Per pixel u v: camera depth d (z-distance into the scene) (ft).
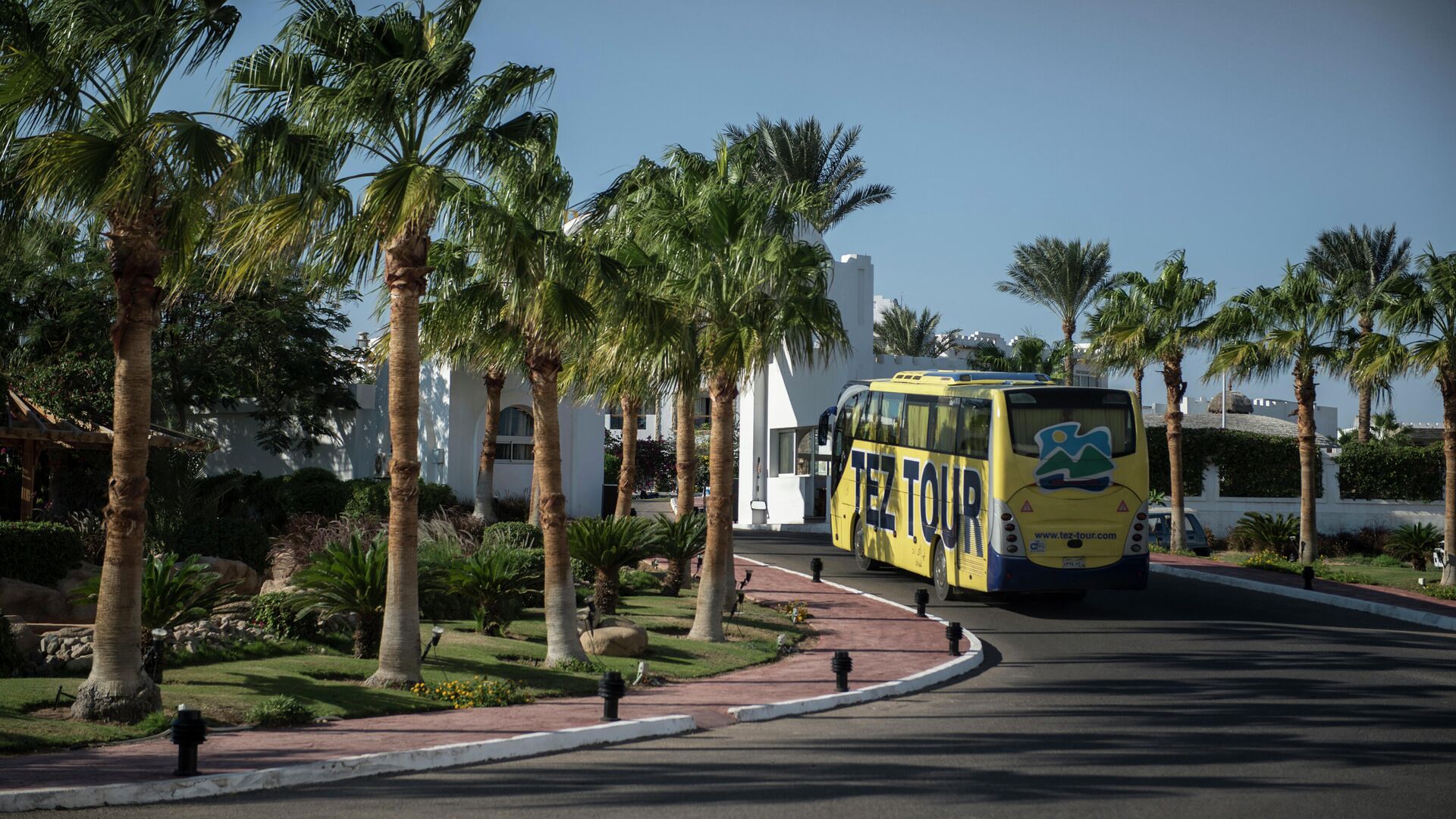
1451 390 89.30
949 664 50.83
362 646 46.24
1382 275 176.65
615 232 56.13
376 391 119.03
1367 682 47.06
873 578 86.43
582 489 129.90
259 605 48.93
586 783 28.35
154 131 34.09
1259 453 132.36
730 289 56.18
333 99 38.50
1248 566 96.73
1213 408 229.04
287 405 117.91
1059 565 66.08
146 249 35.50
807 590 78.23
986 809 25.48
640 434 265.95
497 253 42.50
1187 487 130.31
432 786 27.91
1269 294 104.88
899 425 83.15
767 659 52.75
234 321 104.78
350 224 40.81
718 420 57.82
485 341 53.72
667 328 53.31
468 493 120.06
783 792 27.14
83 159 33.37
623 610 65.00
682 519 73.56
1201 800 26.50
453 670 44.68
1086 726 37.17
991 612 71.36
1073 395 67.77
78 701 33.88
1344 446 138.92
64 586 59.98
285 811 24.88
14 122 34.19
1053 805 25.96
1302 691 44.88
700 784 28.14
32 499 71.61
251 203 38.65
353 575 45.42
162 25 34.45
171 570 45.91
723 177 59.52
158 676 38.32
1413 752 32.60
